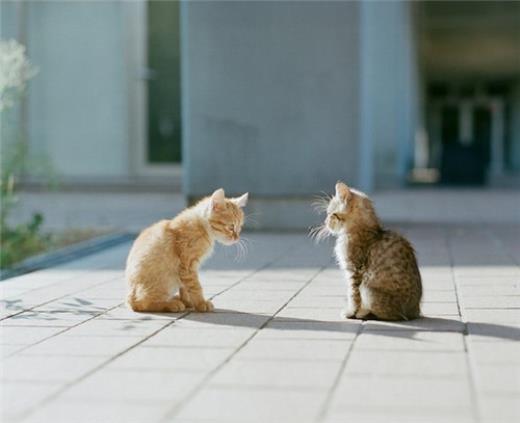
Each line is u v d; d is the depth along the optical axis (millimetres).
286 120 10758
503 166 36156
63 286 6750
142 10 17906
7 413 3463
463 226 11305
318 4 10672
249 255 8445
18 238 9344
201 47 10883
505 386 3723
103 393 3717
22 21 18016
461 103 37312
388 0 20328
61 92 18172
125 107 18031
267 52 10758
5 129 13258
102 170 18203
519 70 34219
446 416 3334
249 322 5168
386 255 5117
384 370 4012
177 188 18000
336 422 3285
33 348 4566
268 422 3299
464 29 25875
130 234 10609
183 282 5535
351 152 10703
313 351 4406
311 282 6750
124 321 5246
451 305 5652
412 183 23656
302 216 10758
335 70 10688
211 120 10914
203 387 3783
